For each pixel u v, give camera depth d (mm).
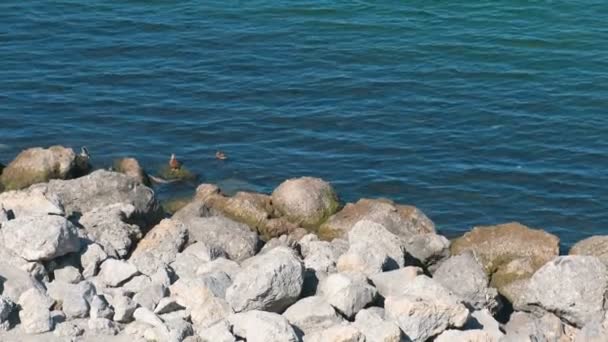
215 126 45875
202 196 38938
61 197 33219
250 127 45781
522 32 54656
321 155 43844
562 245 38344
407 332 23312
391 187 41688
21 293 24172
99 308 23781
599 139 45062
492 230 33125
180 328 23172
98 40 53375
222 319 23625
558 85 49562
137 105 47469
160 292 24578
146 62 51344
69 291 24203
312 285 25406
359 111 47094
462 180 42094
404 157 43594
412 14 56531
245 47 52969
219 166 42938
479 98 48344
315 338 22719
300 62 51594
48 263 25516
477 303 26672
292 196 37719
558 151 44156
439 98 48312
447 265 27328
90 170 42000
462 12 56812
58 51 52219
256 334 22672
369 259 26141
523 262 31844
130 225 29719
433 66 51312
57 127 45531
